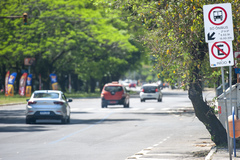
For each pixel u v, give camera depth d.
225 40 22.56
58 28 138.50
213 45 22.67
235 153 25.02
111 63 160.12
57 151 30.47
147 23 28.86
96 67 159.50
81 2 141.75
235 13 26.97
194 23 26.84
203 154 27.80
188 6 27.34
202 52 29.19
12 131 44.69
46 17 136.62
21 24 136.00
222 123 30.44
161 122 55.03
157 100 111.94
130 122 55.28
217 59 22.64
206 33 22.67
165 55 28.16
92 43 140.50
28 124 53.03
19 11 136.75
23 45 136.50
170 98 133.62
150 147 31.98
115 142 35.72
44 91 55.28
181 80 29.08
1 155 28.59
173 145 33.25
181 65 28.50
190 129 46.06
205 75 29.52
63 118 53.03
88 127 49.00
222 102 30.44
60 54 144.25
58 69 155.25
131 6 30.23
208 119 29.98
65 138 38.56
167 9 28.00
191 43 28.17
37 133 42.75
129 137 39.28
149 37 28.59
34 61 131.75
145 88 110.25
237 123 25.14
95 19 144.25
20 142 35.75
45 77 149.00
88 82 196.75
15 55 139.25
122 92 87.12
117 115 67.44
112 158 27.17
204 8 22.70
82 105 97.06
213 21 22.64
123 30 156.75
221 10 22.59
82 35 139.62
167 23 27.59
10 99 122.88
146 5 29.38
